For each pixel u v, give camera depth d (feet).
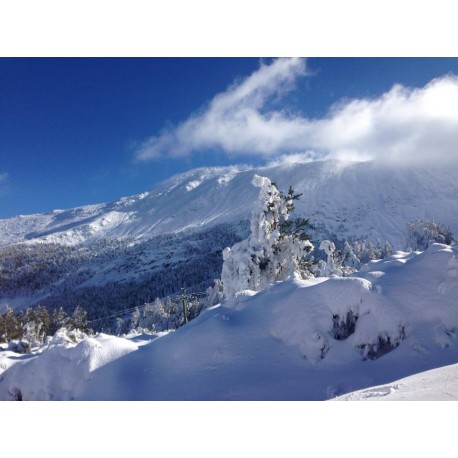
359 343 25.31
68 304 566.36
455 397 14.70
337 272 76.02
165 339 30.53
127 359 28.09
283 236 63.52
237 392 23.93
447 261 28.43
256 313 30.14
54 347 30.91
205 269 609.01
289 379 24.29
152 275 645.51
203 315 33.06
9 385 30.12
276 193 62.49
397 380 20.74
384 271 31.99
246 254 60.95
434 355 23.62
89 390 26.20
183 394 24.62
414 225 259.39
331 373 24.16
